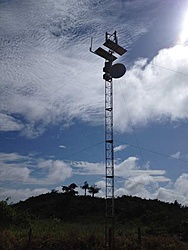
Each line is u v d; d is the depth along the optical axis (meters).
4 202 40.66
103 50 30.69
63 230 32.50
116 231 39.56
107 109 29.58
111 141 28.59
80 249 26.28
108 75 30.48
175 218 66.38
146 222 65.00
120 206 85.56
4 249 23.97
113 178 27.81
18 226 38.22
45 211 78.25
